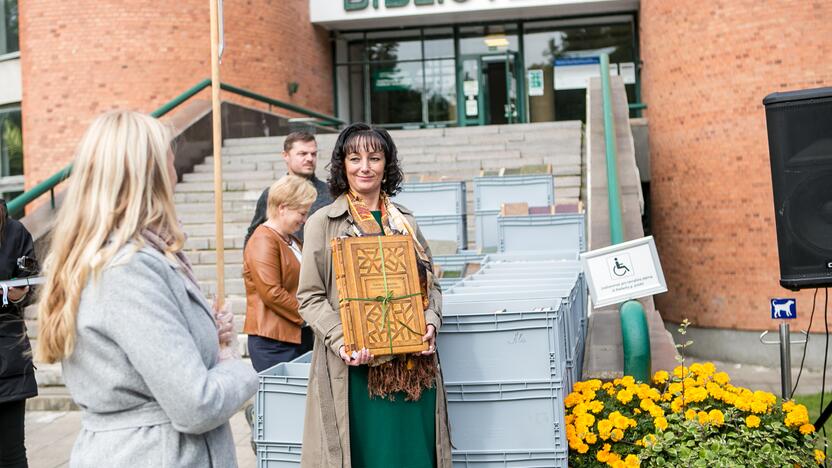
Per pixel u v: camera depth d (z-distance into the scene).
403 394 3.04
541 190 7.97
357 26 18.92
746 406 3.90
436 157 11.82
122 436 1.93
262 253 4.64
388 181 3.38
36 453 5.82
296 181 4.70
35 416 6.79
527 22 19.02
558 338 3.36
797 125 3.97
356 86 19.58
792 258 4.00
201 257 9.36
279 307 4.64
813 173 3.97
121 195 1.99
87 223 1.94
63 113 14.27
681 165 13.33
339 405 3.02
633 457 3.62
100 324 1.88
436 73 19.36
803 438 3.89
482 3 17.81
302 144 5.49
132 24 14.38
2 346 3.99
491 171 8.41
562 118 18.95
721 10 12.52
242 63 15.55
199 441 2.02
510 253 6.60
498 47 19.17
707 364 4.29
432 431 3.10
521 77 19.08
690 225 13.16
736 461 3.59
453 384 3.37
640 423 3.82
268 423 3.47
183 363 1.89
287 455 3.44
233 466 2.11
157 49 14.49
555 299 3.61
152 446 1.93
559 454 3.32
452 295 4.03
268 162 12.09
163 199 2.05
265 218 5.28
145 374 1.87
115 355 1.91
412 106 19.45
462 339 3.38
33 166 14.48
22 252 4.53
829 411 4.19
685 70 13.15
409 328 2.98
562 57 18.94
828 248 3.96
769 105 4.02
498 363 3.36
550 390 3.33
